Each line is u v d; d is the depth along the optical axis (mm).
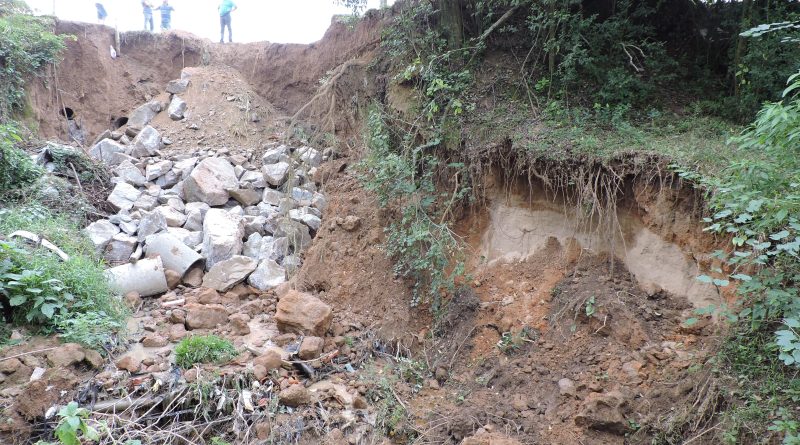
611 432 4898
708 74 7945
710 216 5516
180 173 8836
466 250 7145
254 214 8406
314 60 10945
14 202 7168
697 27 8328
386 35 8852
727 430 4379
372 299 6848
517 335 6105
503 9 8203
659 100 7516
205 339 5500
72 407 3572
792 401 4289
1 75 9273
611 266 6180
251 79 11523
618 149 6211
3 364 4684
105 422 4348
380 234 7309
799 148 4148
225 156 9391
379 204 7480
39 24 10508
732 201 4398
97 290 5793
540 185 6770
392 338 6441
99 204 8094
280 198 8586
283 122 10438
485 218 7195
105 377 4961
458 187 7266
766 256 4324
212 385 5031
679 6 8422
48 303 5320
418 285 6863
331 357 5840
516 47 8219
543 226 6793
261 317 6527
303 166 8664
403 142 7672
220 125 10164
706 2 8219
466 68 7922
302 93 10992
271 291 7062
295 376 5520
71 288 5625
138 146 9297
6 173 7328
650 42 8133
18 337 5020
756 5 7379
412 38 8312
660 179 5879
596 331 5754
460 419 5266
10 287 5125
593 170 6281
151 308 6484
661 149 6020
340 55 10367
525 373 5754
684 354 5285
